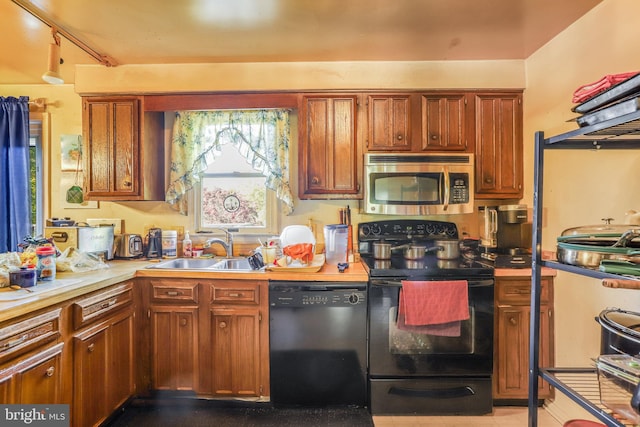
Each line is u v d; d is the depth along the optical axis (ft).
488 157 7.44
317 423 6.08
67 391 4.81
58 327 4.65
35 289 4.73
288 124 7.87
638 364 3.32
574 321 5.97
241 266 7.82
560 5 5.44
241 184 8.52
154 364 6.46
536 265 4.39
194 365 6.40
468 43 6.72
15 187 8.00
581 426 4.05
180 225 8.50
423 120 7.44
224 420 6.18
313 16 5.74
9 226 8.02
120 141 7.56
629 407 3.22
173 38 6.44
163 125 8.34
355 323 6.21
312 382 6.27
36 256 5.24
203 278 6.36
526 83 7.36
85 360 5.10
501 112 7.44
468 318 6.07
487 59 7.39
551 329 6.43
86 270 6.23
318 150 7.48
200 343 6.38
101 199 7.64
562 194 6.34
